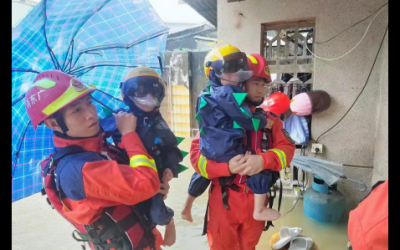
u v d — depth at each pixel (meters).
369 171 3.09
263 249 2.55
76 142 1.20
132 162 1.20
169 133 1.41
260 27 3.29
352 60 2.98
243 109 1.50
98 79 1.46
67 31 1.25
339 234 2.75
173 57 7.02
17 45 1.09
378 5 2.80
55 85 1.10
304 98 3.03
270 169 1.62
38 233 2.96
